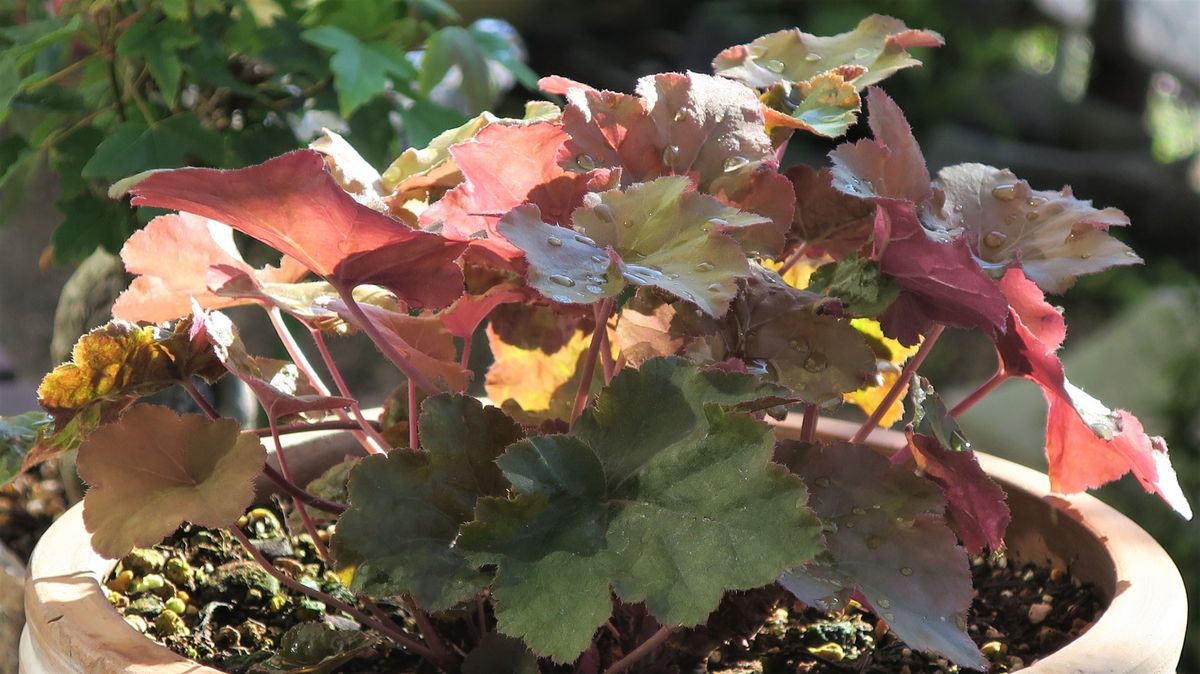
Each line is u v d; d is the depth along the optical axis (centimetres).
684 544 91
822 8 456
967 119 459
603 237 92
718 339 97
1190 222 416
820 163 375
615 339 108
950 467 98
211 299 103
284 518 112
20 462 101
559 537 92
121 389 98
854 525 95
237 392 133
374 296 104
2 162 127
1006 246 102
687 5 476
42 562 99
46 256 135
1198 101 485
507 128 95
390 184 103
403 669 101
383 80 124
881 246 98
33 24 126
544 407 108
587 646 90
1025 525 110
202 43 125
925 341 102
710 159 97
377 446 108
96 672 92
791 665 102
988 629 105
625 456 93
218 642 102
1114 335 264
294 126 138
